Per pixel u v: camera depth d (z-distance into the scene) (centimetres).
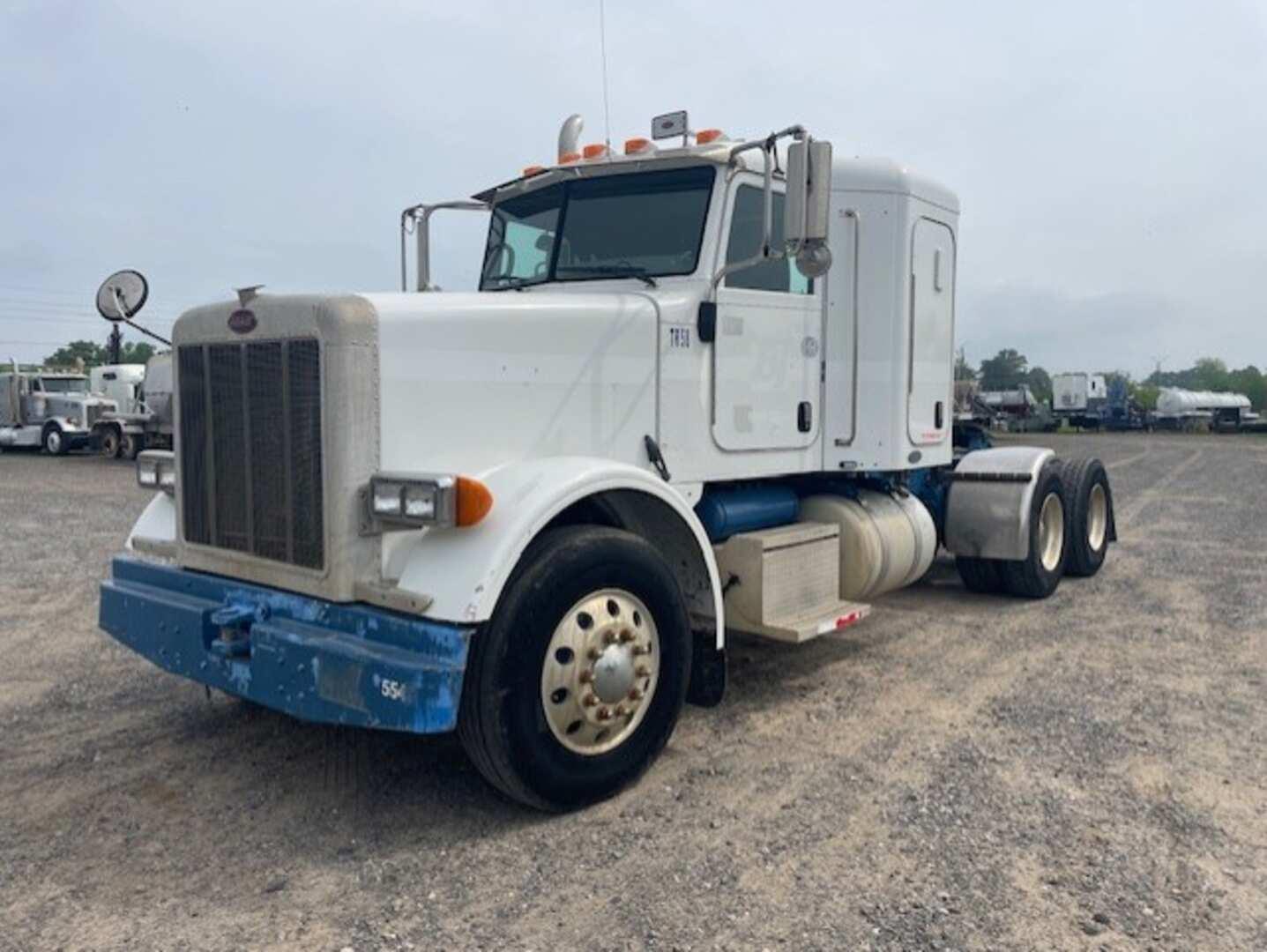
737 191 513
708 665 460
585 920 315
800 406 565
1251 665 598
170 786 422
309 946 302
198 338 433
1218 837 369
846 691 551
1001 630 687
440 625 358
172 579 451
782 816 389
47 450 2905
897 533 623
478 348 414
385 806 402
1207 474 2052
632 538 410
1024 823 380
